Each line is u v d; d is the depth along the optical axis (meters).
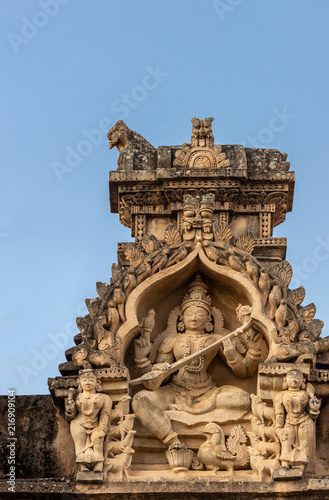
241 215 13.73
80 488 11.66
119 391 12.16
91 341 12.37
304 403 11.92
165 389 12.55
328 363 12.39
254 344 12.57
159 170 13.59
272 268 12.80
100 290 12.73
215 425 12.24
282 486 11.55
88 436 11.92
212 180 13.58
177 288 13.11
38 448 12.70
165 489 11.58
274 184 13.70
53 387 12.21
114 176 13.75
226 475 11.99
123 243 13.49
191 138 13.91
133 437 12.18
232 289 12.93
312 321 12.49
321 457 12.30
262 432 12.00
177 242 12.91
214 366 12.92
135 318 12.53
